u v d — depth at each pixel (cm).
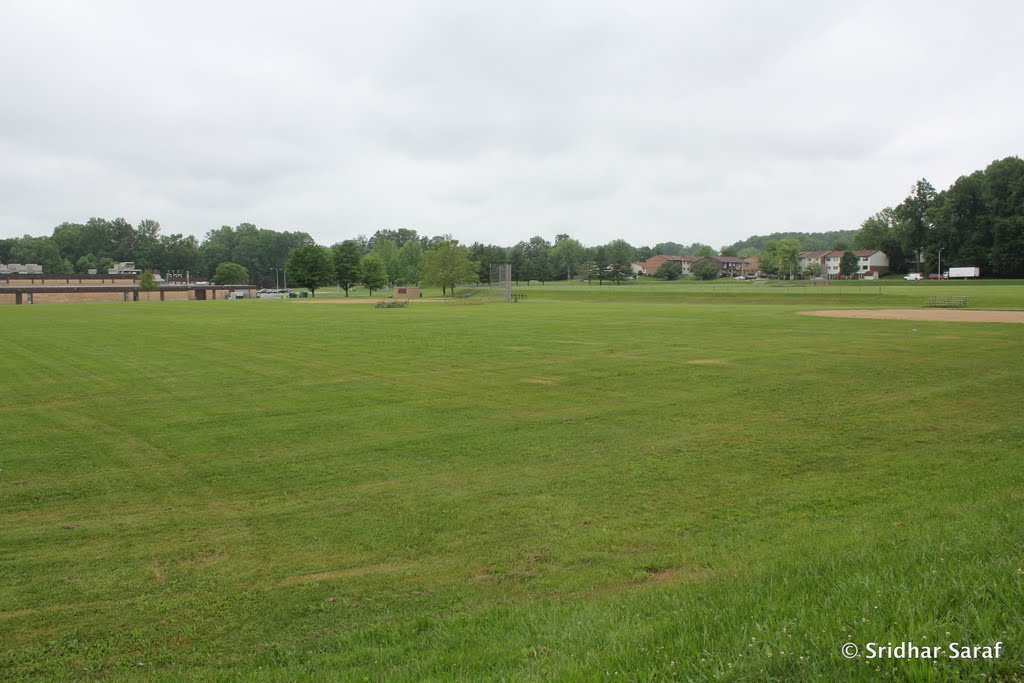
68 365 2625
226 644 677
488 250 15900
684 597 655
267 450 1391
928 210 13575
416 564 861
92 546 932
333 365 2545
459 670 557
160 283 15262
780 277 17112
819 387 1981
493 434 1502
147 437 1502
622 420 1617
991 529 723
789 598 591
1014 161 12625
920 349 2798
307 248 13200
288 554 900
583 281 17512
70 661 649
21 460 1334
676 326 4103
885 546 734
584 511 1031
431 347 3088
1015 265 11844
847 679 424
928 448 1318
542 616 669
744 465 1244
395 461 1307
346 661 618
